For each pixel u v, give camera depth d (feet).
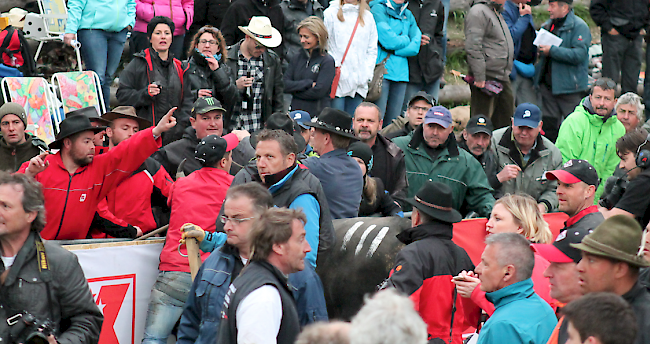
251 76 61.36
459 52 95.09
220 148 37.73
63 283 27.14
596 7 84.02
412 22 72.08
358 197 39.86
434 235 31.96
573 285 26.94
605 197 48.42
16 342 25.88
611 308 19.04
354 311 36.73
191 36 73.92
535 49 79.20
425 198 32.32
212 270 29.37
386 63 70.49
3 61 61.05
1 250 26.73
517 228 34.12
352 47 66.64
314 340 16.57
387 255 36.17
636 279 24.11
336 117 39.22
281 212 26.05
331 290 37.27
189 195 37.42
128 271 38.32
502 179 50.39
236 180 35.42
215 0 73.36
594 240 24.03
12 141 48.24
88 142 37.14
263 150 33.42
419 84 74.84
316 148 40.32
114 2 63.57
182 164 45.75
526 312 26.23
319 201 34.22
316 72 63.57
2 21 63.21
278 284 25.32
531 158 52.95
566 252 26.99
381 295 17.43
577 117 62.34
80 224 37.78
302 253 26.18
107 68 65.87
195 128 48.24
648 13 83.56
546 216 43.83
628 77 85.20
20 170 38.29
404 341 16.48
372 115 47.29
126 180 40.37
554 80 77.71
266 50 62.18
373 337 16.51
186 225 33.40
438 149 49.78
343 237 37.42
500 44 73.46
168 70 56.39
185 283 36.86
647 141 45.42
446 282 31.12
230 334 25.23
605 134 62.44
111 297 37.78
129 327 38.45
